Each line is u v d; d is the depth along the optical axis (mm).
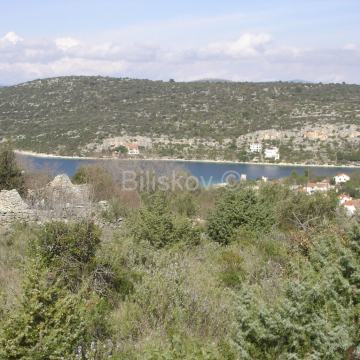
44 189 19578
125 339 5340
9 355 4359
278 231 12711
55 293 5004
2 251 9320
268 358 4191
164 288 6484
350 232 6703
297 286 4555
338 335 4133
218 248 11398
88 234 7812
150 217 12234
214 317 5844
